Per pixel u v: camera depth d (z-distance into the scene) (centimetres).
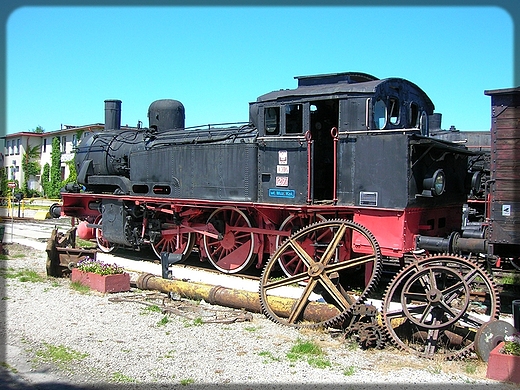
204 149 1091
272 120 983
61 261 1040
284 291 946
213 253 1144
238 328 715
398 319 661
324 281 737
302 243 971
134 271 1112
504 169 736
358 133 884
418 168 870
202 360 592
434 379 535
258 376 545
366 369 564
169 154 1174
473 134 1741
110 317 762
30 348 630
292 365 576
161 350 625
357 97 890
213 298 835
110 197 1304
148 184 1233
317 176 1030
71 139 4616
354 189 888
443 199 973
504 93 731
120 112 1562
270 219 1002
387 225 850
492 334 571
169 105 1369
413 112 1037
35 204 3812
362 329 632
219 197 1059
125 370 561
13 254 1336
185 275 1094
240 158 1024
